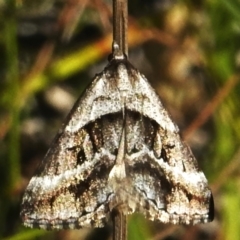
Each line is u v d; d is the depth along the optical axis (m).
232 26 0.19
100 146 0.13
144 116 0.13
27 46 0.23
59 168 0.13
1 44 0.21
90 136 0.13
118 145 0.13
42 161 0.13
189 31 0.21
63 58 0.20
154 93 0.14
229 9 0.17
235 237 0.19
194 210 0.13
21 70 0.22
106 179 0.13
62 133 0.13
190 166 0.14
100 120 0.13
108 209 0.13
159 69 0.23
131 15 0.22
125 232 0.14
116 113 0.13
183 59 0.23
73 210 0.13
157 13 0.22
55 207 0.13
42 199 0.13
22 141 0.22
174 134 0.14
